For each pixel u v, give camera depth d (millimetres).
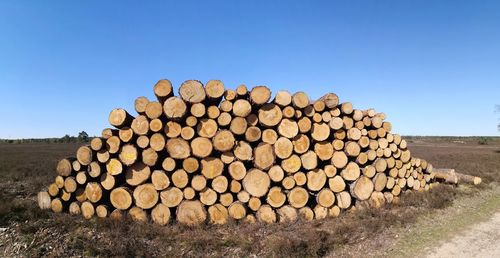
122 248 5020
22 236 5293
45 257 4816
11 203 6637
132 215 6379
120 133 6422
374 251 5434
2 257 4781
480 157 24156
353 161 7863
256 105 6703
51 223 5797
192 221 6367
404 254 5320
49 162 16125
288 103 6816
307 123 7055
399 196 8648
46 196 6688
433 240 5930
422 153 29391
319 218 7016
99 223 5887
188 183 6504
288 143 6848
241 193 6605
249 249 5305
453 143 58281
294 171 6910
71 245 5141
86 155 6473
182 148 6414
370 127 8359
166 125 6438
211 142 6496
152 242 5477
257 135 6668
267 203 6750
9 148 29906
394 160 8586
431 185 10211
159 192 6457
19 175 11555
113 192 6457
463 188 10969
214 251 5258
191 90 6422
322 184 7148
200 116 6445
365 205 7551
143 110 6418
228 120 6551
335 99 7402
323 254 5289
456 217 7418
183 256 5035
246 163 6859
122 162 6426
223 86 6555
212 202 6488
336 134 7570
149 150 6426
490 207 8477
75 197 6660
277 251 5176
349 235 6012
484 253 5355
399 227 6570
